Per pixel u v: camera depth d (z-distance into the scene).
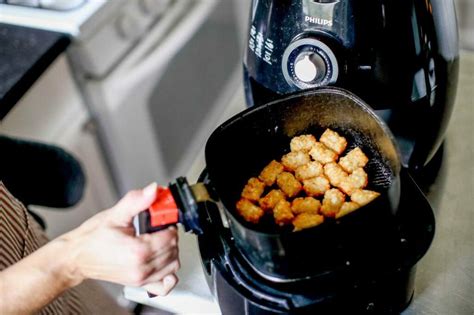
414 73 0.87
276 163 0.86
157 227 0.76
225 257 0.79
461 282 0.87
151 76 1.58
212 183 0.76
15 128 1.49
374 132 0.81
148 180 1.75
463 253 0.90
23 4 1.36
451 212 0.94
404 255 0.76
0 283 0.84
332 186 0.84
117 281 0.81
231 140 0.83
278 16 0.88
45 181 1.16
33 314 0.86
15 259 1.01
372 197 0.80
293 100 0.83
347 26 0.85
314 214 0.81
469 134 1.03
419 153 0.95
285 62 0.89
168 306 0.92
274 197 0.83
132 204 0.76
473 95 1.08
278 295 0.75
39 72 1.25
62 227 1.63
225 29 1.91
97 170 1.66
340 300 0.75
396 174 0.74
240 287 0.77
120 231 0.78
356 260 0.75
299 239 0.71
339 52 0.86
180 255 0.94
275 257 0.73
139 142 1.64
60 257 0.82
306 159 0.86
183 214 0.74
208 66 1.86
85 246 0.79
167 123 1.73
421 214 0.79
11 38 1.29
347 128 0.86
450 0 0.90
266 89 0.95
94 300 1.24
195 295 0.90
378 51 0.86
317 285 0.75
